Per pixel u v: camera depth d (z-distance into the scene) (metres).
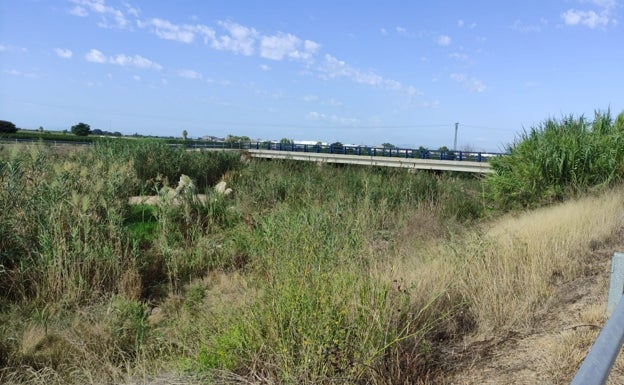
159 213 11.62
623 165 13.27
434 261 6.79
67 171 10.57
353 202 13.74
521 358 4.26
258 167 22.78
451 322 5.15
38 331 6.27
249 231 9.93
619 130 14.33
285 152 44.16
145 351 5.43
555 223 8.77
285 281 4.61
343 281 4.59
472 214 15.19
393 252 8.34
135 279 8.29
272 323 4.32
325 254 5.33
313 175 20.25
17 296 7.59
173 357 4.96
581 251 7.20
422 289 5.45
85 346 5.66
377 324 4.21
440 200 15.83
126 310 6.87
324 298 4.20
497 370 4.11
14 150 9.93
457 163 33.59
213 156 22.56
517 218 12.48
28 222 8.61
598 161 13.49
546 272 6.26
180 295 8.09
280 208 11.44
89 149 19.58
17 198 8.90
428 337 4.84
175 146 23.12
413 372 4.11
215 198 13.05
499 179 14.93
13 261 7.94
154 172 19.44
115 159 17.59
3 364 5.52
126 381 4.65
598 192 12.78
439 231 11.77
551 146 14.06
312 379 3.75
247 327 4.47
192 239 10.57
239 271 8.43
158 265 9.20
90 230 8.84
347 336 3.97
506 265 6.11
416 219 12.95
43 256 7.88
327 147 44.19
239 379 4.09
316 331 3.90
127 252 8.91
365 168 24.22
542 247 6.87
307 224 6.94
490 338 4.83
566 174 13.87
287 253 5.28
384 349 4.05
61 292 7.62
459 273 5.94
